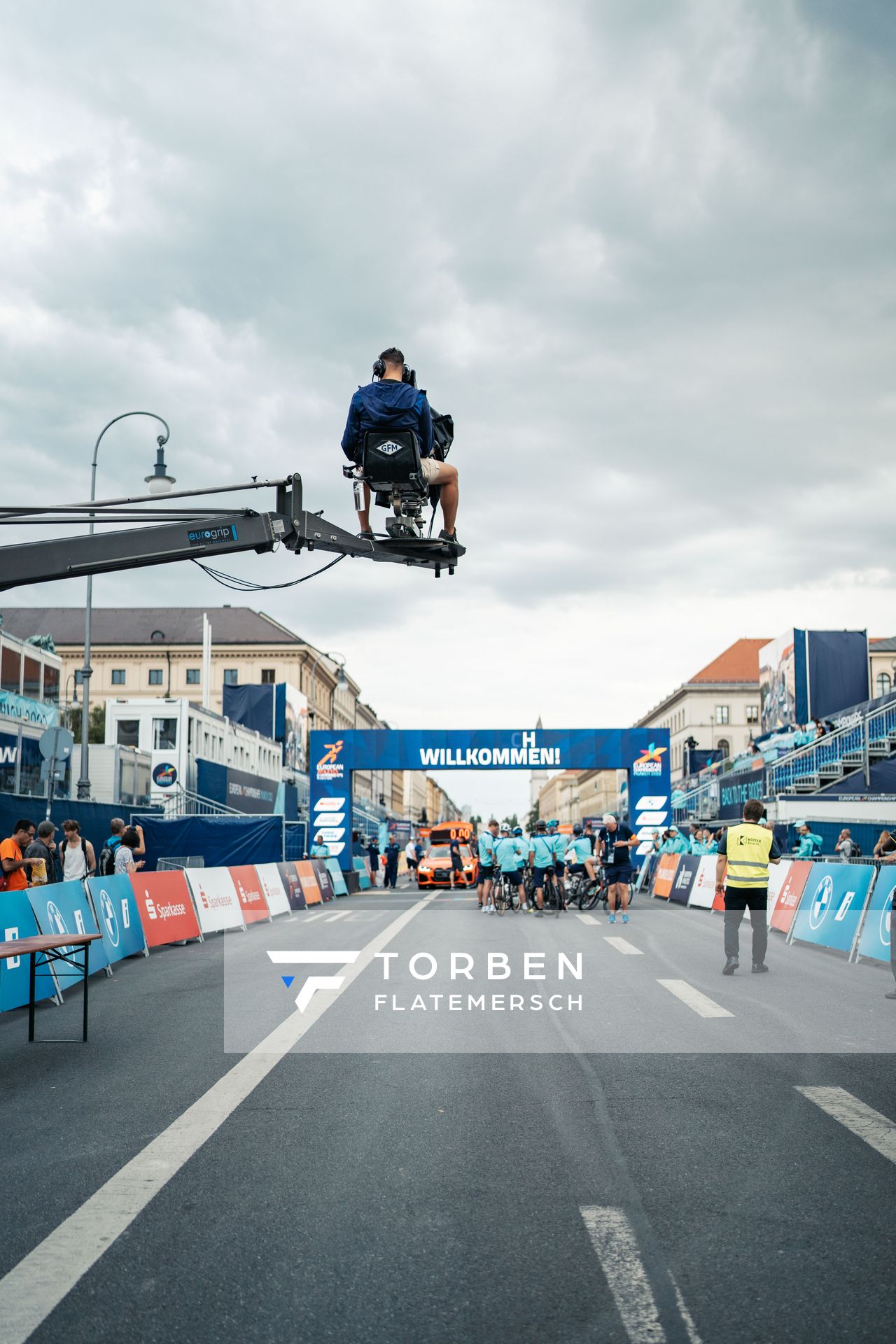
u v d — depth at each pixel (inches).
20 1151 226.5
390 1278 156.6
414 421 274.8
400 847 2568.9
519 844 966.4
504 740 1528.1
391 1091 274.4
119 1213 184.9
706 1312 144.8
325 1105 260.2
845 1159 213.5
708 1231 174.7
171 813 1396.4
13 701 1109.1
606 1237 172.1
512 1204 187.9
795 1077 289.3
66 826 650.2
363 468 278.5
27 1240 172.7
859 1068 300.0
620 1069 299.1
